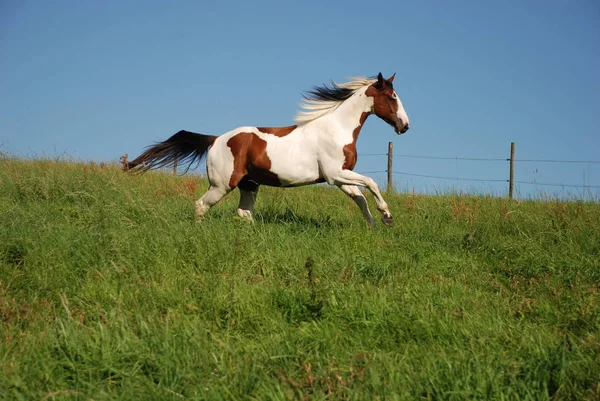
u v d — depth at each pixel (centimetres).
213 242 659
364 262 646
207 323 471
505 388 355
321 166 854
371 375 365
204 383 369
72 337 416
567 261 664
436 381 364
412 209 1024
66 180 1072
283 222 859
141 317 459
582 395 347
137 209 870
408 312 487
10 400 344
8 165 1284
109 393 362
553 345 422
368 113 873
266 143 854
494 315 501
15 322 472
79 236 679
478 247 758
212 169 877
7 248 638
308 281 543
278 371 380
